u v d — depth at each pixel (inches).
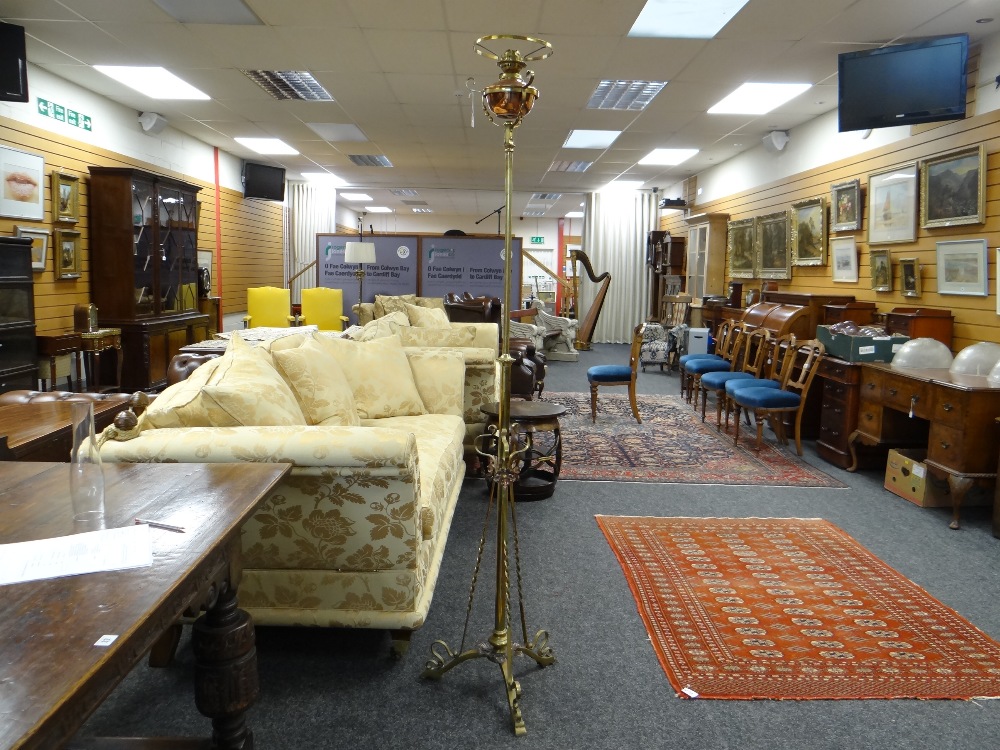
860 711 77.0
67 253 247.6
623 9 177.6
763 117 286.0
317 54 219.9
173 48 216.5
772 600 103.6
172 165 337.1
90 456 50.5
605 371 231.0
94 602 38.5
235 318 422.6
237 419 83.7
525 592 105.3
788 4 171.9
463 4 177.5
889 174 226.1
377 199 650.2
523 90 68.6
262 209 465.4
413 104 280.7
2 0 181.2
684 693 79.4
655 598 103.7
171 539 47.4
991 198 181.8
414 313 242.7
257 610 81.0
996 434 135.5
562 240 848.3
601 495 154.2
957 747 71.4
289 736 70.9
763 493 158.2
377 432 78.3
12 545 45.8
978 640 92.7
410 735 71.6
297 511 79.0
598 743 71.1
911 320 193.8
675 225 495.5
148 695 77.3
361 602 80.9
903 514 145.6
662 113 285.0
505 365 77.5
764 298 265.0
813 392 212.4
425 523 87.4
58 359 227.1
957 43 173.9
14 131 223.6
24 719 28.2
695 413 248.7
